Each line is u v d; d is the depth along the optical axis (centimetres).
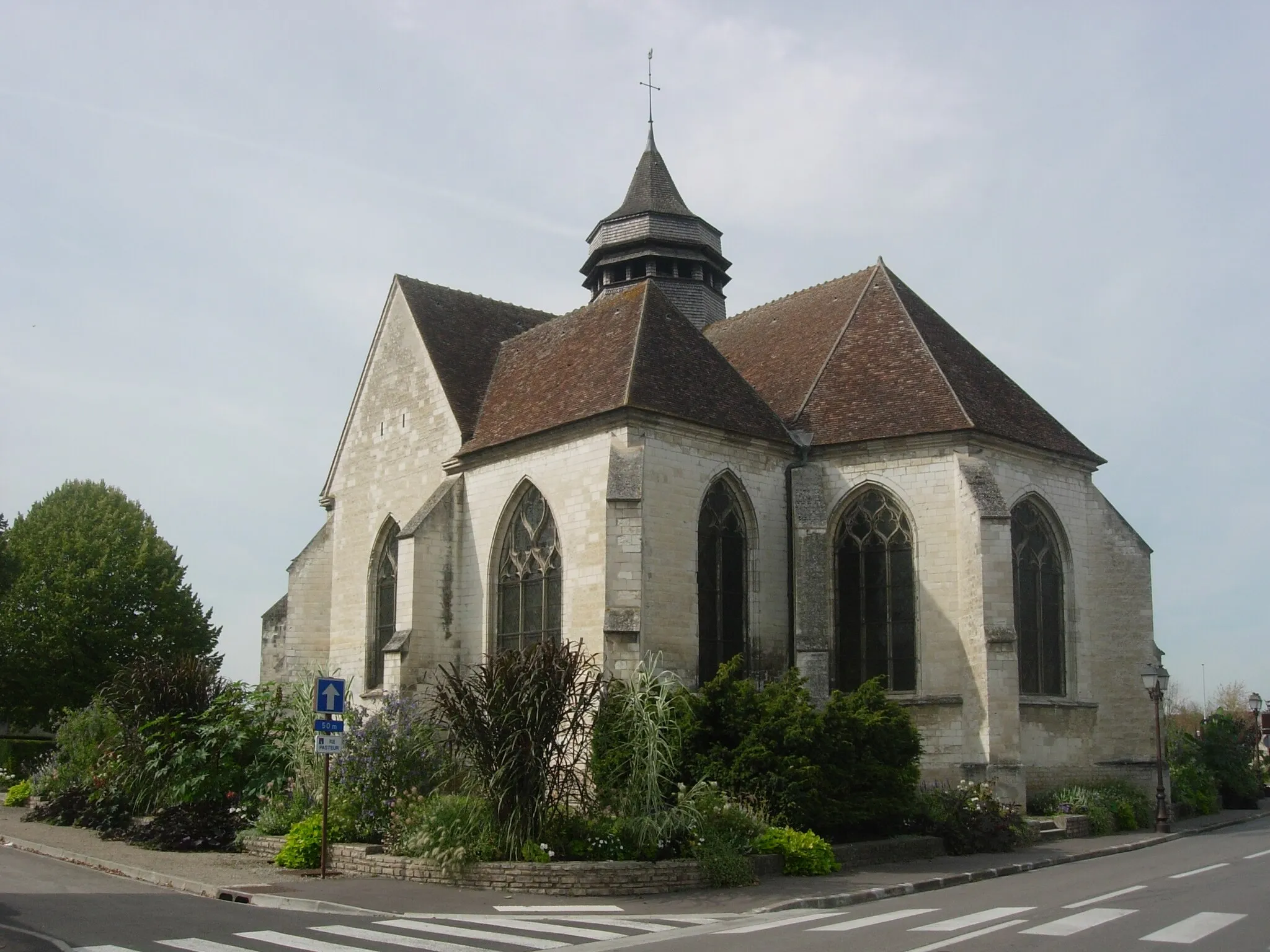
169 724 2545
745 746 2098
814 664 2769
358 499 3688
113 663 5131
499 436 3094
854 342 3262
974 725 2689
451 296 3797
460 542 3158
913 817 2312
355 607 3612
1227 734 4269
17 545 5281
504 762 1870
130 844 2416
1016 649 2684
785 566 2955
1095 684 3086
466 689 1953
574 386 2984
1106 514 3173
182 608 5481
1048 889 1742
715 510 2866
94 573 5206
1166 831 2875
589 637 2672
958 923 1366
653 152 4525
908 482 2895
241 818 2442
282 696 2616
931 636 2803
